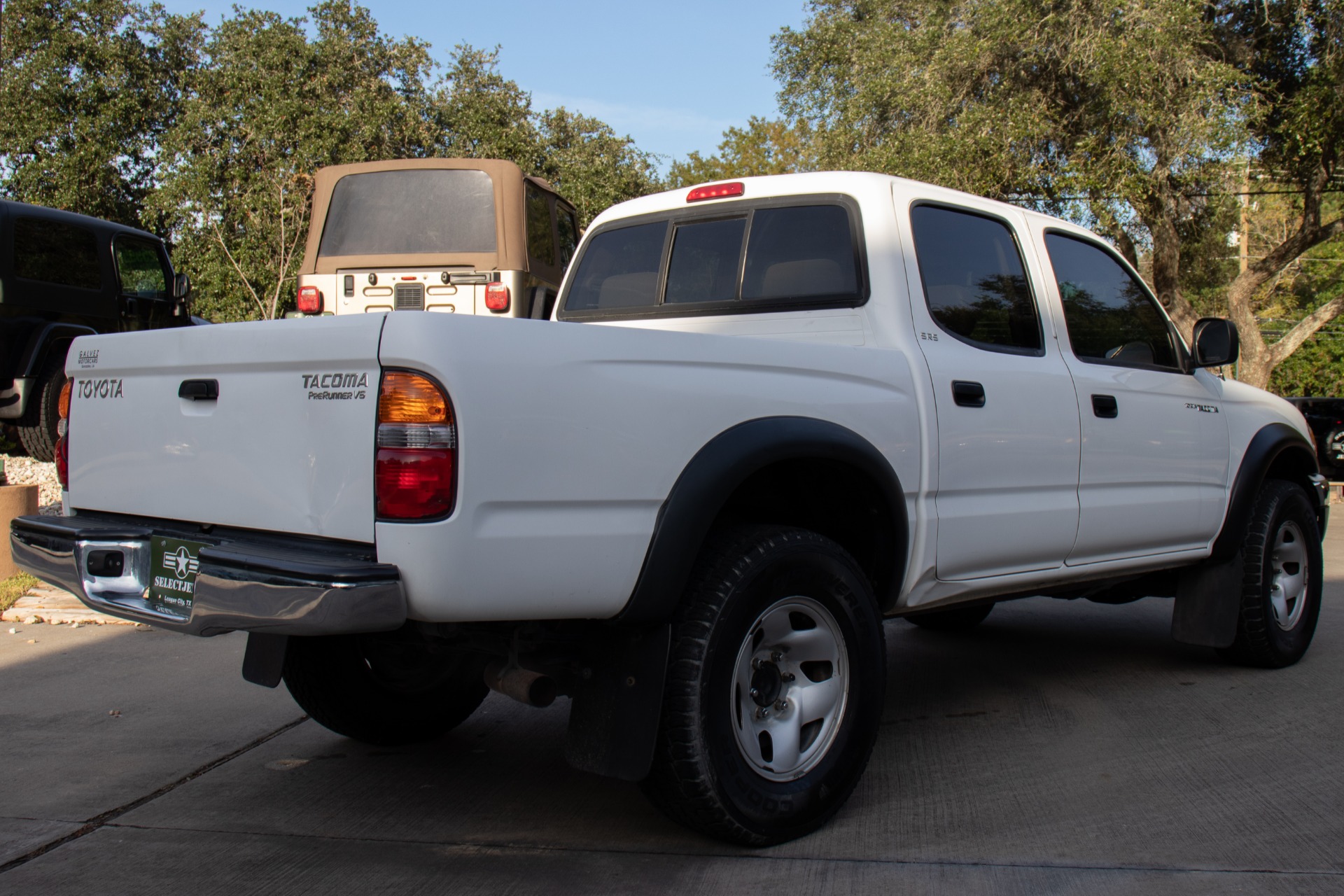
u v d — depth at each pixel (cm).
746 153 3538
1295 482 545
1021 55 1758
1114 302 457
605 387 265
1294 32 1772
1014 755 382
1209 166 1655
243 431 272
